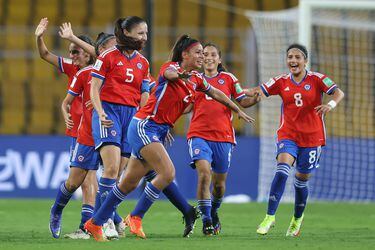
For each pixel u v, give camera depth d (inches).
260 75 2471.7
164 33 2955.2
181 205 1124.5
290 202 2181.3
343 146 2352.4
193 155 1229.1
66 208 1845.5
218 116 1246.3
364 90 2787.9
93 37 2810.0
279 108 2359.7
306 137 1222.3
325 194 2352.4
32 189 2239.2
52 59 1240.8
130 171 1051.3
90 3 3115.2
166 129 1058.1
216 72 1280.8
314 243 1029.8
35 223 1438.2
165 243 1002.1
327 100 2650.1
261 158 2299.5
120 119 1090.1
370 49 2839.6
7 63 2886.3
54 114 2719.0
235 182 2284.7
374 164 2337.6
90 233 1067.3
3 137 2247.8
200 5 3154.5
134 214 1107.3
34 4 3093.0
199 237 1136.2
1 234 1197.1
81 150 1136.2
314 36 2839.6
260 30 2474.2
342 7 2222.0
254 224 1460.4
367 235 1210.6
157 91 1039.0
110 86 1083.3
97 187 1185.4
